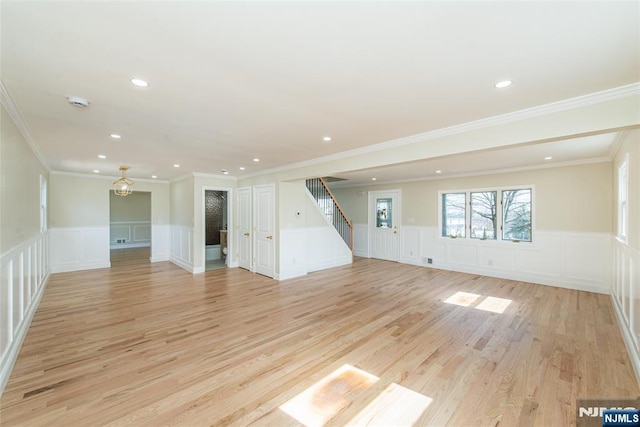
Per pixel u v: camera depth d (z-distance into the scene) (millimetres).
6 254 2402
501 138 2730
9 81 1993
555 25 1419
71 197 6426
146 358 2639
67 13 1312
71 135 3297
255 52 1669
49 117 2699
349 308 4016
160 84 2066
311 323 3477
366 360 2611
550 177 5258
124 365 2518
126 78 1973
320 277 5930
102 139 3482
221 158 4738
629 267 3051
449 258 6684
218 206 8750
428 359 2629
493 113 2652
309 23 1406
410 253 7426
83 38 1510
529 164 5277
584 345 2885
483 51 1661
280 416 1901
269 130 3172
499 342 2961
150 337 3082
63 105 2418
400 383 2264
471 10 1314
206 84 2074
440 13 1335
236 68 1854
